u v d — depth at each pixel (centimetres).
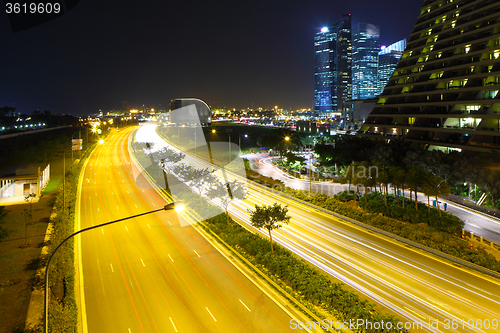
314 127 17875
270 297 2603
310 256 3297
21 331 2184
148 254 3412
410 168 4978
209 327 2236
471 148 6291
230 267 3116
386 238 3775
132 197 5775
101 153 10788
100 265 3166
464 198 5284
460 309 2386
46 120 19825
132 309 2450
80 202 5450
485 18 6838
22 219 4400
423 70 8188
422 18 8950
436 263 3120
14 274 2947
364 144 7738
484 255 3156
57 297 2619
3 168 7450
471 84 6856
